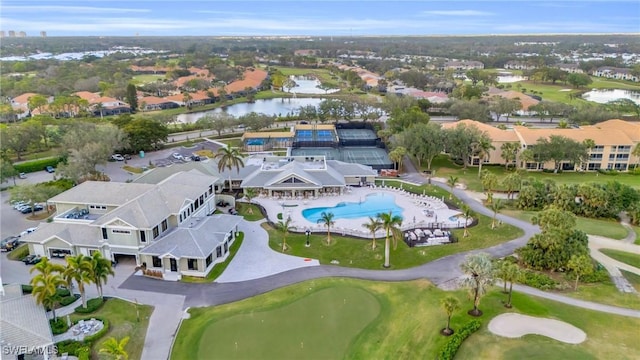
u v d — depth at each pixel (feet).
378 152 487.20
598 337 186.80
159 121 591.78
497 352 177.27
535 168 449.89
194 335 190.49
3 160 387.96
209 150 509.76
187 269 242.78
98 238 253.44
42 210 335.67
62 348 177.99
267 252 270.87
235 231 292.20
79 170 362.94
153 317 203.72
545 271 245.24
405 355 177.68
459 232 297.74
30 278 236.63
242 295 223.10
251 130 603.26
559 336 187.32
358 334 191.52
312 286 231.09
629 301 215.51
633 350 178.09
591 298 218.18
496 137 462.19
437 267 252.21
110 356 175.73
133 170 433.07
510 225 304.71
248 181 371.35
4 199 357.82
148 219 249.34
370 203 355.56
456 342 180.04
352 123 611.88
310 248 276.00
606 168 449.06
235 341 186.80
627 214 325.21
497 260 246.47
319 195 371.56
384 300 218.18
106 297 219.41
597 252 263.70
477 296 200.85
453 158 482.69
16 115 647.97
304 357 176.76
